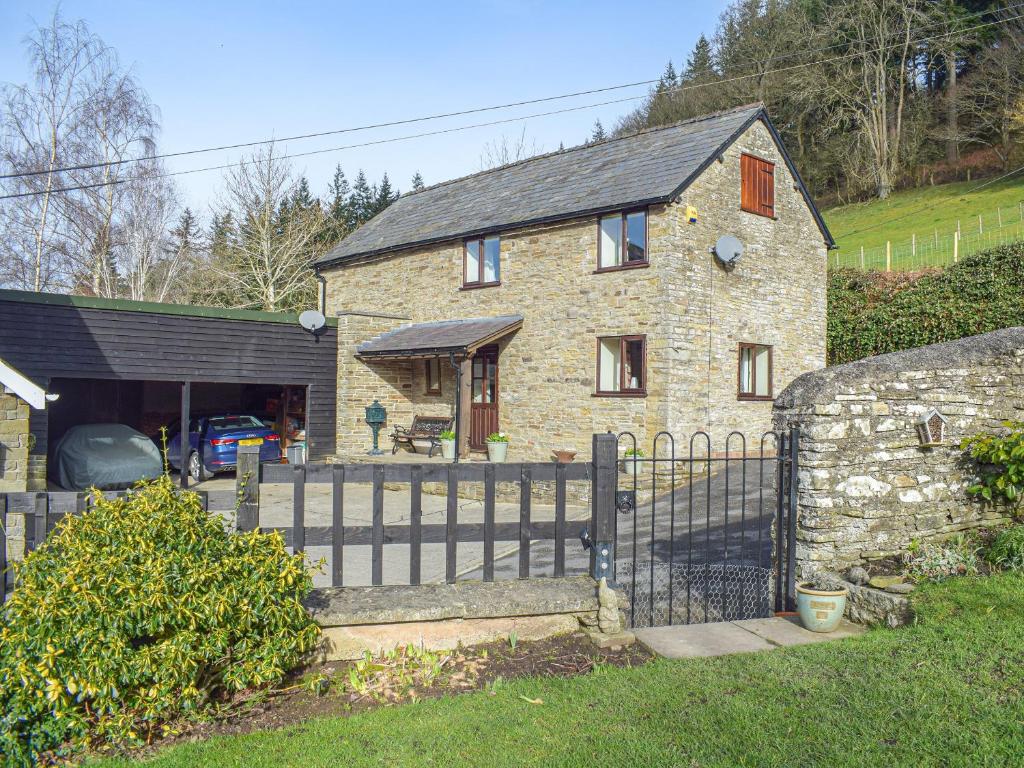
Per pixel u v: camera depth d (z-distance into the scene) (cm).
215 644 402
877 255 3059
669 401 1460
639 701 415
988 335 737
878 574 607
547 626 538
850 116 4319
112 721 383
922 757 340
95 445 1631
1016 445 639
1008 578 554
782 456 622
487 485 556
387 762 355
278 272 3344
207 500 514
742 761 342
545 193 1803
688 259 1505
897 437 656
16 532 541
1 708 367
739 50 4316
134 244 2958
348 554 962
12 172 2706
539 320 1692
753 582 720
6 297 1403
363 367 1920
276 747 374
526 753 359
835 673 442
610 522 558
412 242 1978
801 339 1786
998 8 3916
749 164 1662
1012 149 3847
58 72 2772
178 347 1625
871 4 3841
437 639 512
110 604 380
